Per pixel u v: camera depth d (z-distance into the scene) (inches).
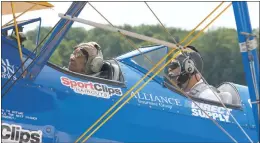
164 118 524.1
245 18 444.8
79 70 536.1
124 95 507.2
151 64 556.4
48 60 500.7
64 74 501.4
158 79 540.4
